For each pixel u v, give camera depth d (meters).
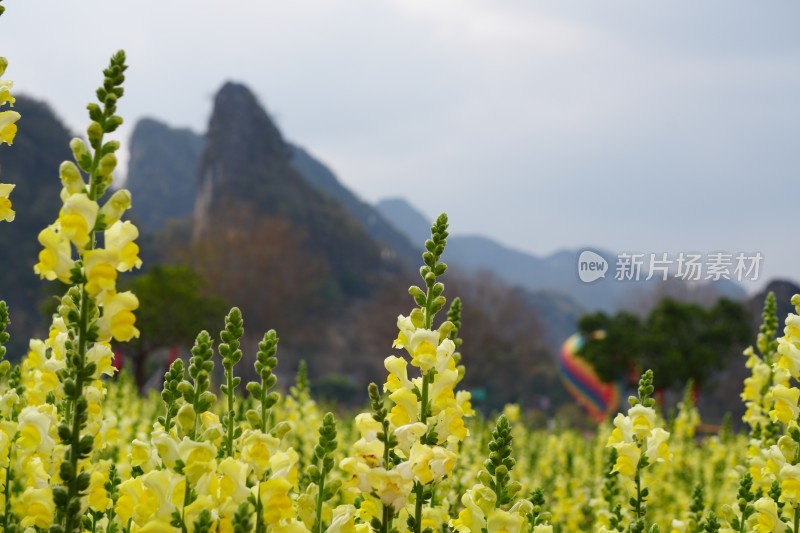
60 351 4.61
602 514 7.14
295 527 3.41
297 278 109.44
